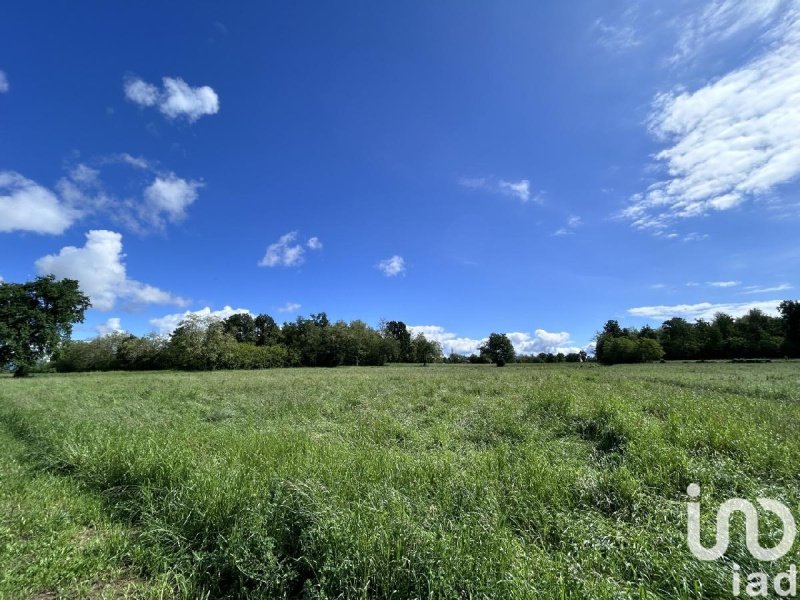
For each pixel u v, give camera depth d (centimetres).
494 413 1066
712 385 1803
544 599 286
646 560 341
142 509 513
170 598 356
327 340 8506
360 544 349
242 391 2005
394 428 931
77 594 361
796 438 675
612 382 1977
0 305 4459
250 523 405
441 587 304
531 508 455
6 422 1185
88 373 5397
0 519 498
